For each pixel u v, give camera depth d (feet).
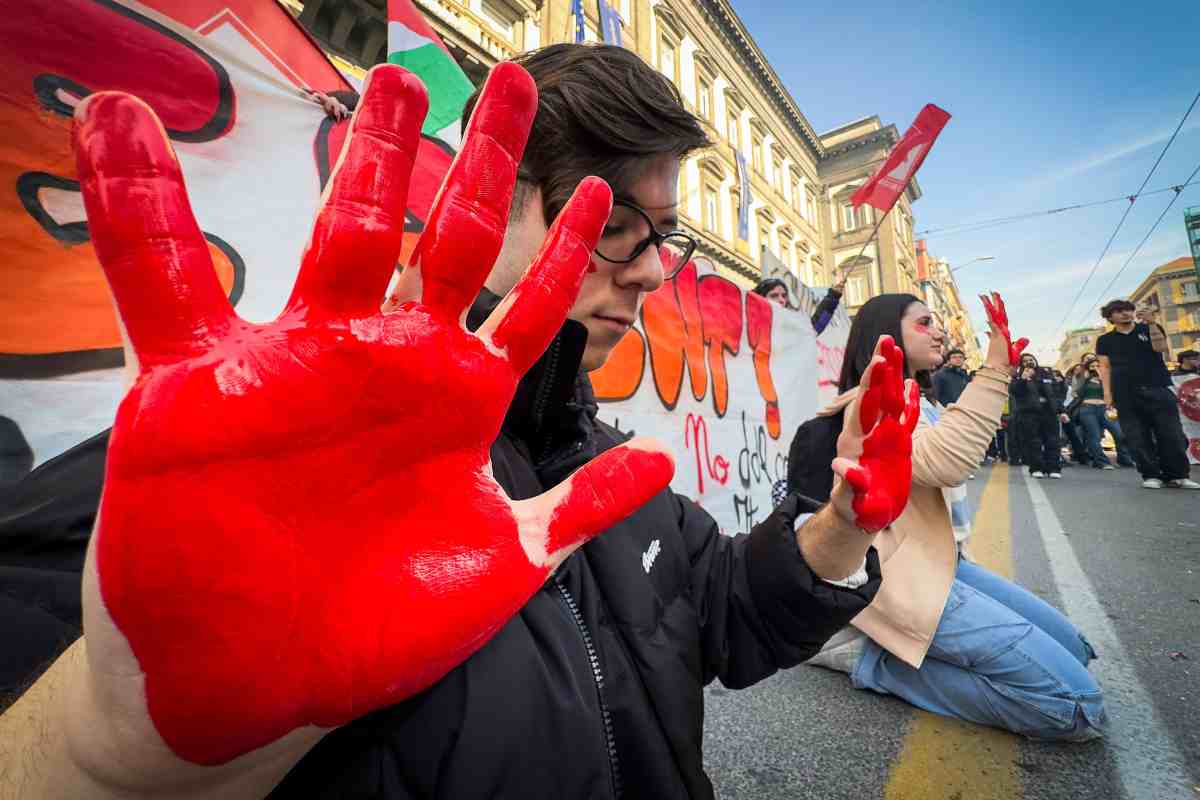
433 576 1.15
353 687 1.03
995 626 4.73
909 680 5.20
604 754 1.63
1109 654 6.05
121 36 3.91
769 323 11.99
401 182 1.11
